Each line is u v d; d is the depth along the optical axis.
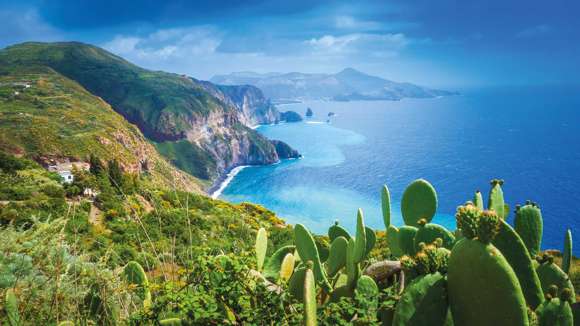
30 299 2.43
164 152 186.50
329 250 3.30
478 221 1.68
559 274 2.24
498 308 1.62
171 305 2.35
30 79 139.88
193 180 169.38
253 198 154.38
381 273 2.61
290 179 187.88
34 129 79.44
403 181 172.38
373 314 2.01
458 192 149.88
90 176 27.80
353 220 120.12
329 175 190.88
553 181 167.62
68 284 2.59
